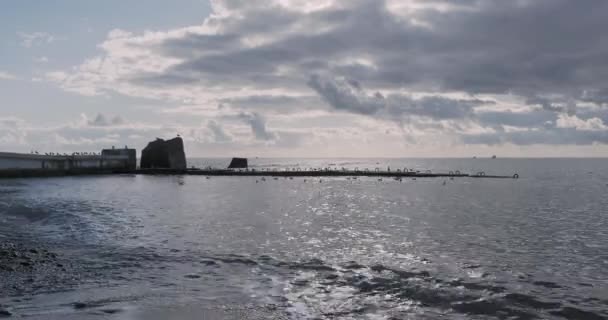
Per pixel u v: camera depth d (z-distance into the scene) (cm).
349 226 2848
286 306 1267
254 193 5806
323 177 10131
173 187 6738
